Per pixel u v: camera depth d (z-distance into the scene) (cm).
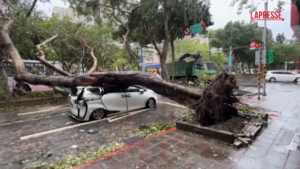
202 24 1270
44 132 514
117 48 1294
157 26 1424
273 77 1809
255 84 1541
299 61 3541
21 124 593
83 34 1078
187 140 402
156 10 1296
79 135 486
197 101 481
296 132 436
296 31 483
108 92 651
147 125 553
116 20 1471
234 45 2450
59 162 334
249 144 372
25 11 899
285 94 1016
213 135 402
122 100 679
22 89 1010
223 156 329
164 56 1493
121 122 589
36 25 927
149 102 767
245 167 293
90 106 601
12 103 847
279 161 308
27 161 354
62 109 809
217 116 439
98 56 1114
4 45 399
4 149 409
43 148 412
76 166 313
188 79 1647
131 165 309
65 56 1166
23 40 895
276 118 553
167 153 347
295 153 335
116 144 410
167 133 448
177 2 1284
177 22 1434
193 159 322
